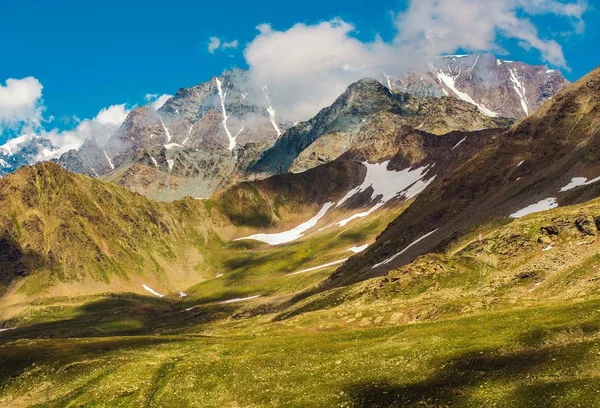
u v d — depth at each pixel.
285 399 86.88
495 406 63.41
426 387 74.75
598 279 108.81
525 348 78.19
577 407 57.28
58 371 123.88
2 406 113.50
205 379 105.62
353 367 92.31
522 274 132.75
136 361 123.81
